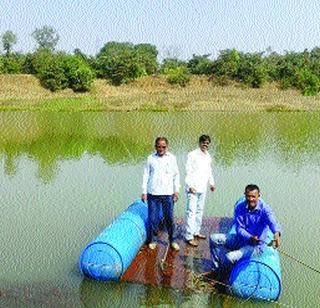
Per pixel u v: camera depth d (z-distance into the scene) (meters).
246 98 38.84
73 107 34.94
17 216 10.15
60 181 13.33
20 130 23.89
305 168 15.33
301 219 10.02
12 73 42.50
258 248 6.65
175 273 7.20
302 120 29.42
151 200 7.90
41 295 6.60
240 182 13.36
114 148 18.86
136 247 7.50
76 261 7.79
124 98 37.91
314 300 6.57
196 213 8.45
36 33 46.03
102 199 11.49
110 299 6.50
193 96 39.12
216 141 20.83
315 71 43.94
